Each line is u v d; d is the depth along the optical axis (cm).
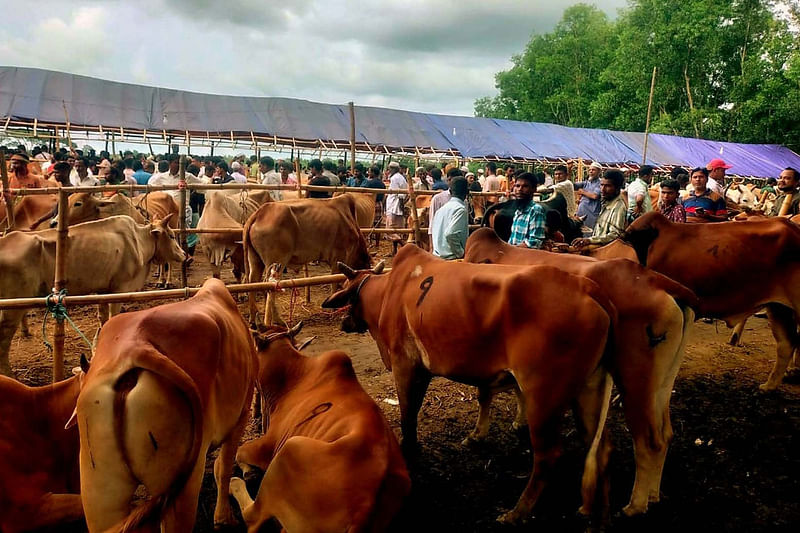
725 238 523
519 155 2386
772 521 364
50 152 1814
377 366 626
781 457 446
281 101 2198
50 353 652
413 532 348
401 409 412
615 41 4559
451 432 484
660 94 3581
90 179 1082
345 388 334
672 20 3522
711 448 461
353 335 743
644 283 363
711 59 3472
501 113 5416
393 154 2228
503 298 337
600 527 344
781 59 3331
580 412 365
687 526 358
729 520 365
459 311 355
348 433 279
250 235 760
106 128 1792
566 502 388
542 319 326
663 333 354
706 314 545
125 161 1499
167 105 1989
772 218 532
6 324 552
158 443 233
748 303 529
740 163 2834
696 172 770
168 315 263
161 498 229
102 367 234
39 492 288
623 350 360
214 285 343
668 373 367
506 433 483
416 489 397
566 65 4641
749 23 3444
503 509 375
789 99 3203
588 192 918
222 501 343
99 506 229
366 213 1175
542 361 327
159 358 234
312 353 668
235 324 322
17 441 286
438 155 2284
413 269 401
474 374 362
